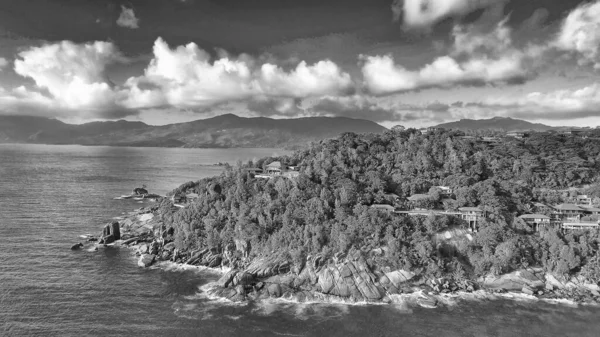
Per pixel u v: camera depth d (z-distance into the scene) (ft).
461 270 444.55
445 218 488.44
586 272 432.25
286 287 425.69
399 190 582.76
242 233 499.51
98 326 347.56
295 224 488.44
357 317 376.48
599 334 347.97
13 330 335.26
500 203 515.91
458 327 358.23
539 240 467.52
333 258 446.60
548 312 387.14
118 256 528.22
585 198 557.33
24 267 475.31
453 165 629.51
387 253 451.12
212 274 473.26
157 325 353.10
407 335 344.28
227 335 339.77
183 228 547.08
